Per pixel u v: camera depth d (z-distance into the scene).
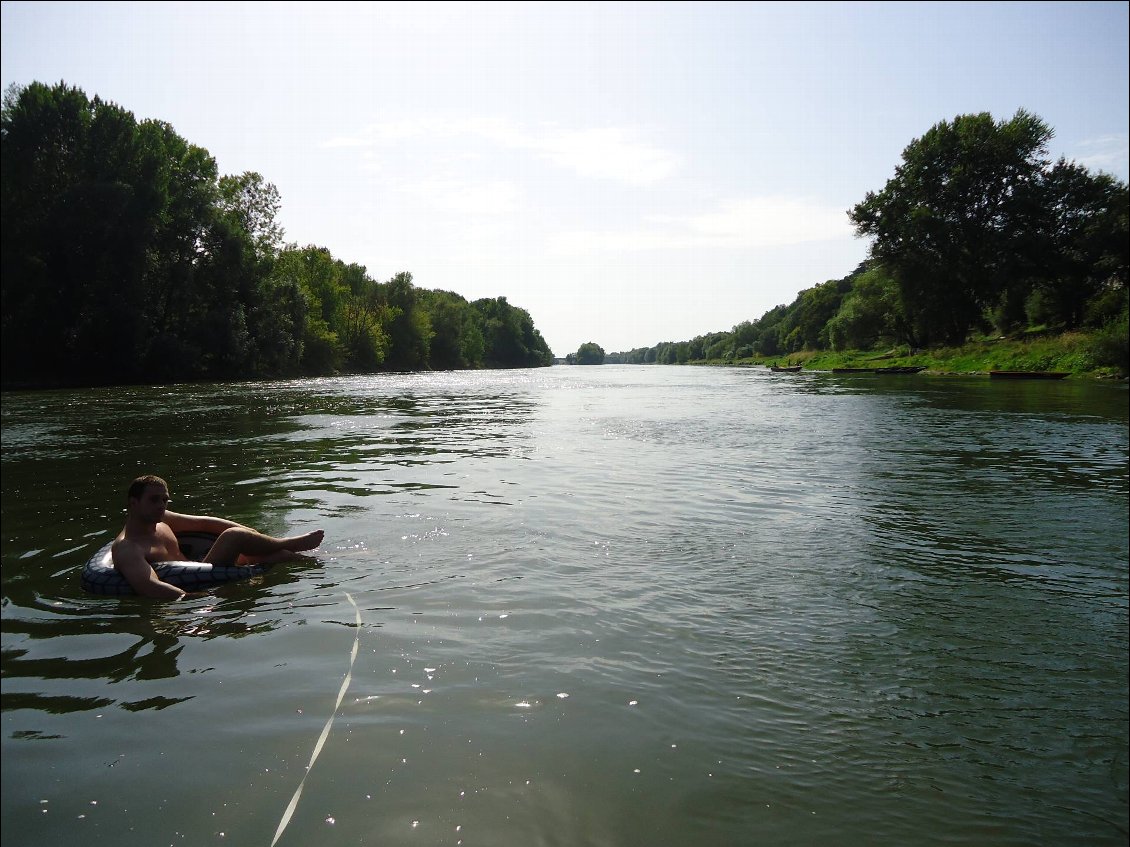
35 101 39.53
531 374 73.25
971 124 53.78
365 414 19.55
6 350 38.12
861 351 78.50
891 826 2.43
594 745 2.81
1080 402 21.52
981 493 7.98
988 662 3.71
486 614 4.18
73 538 6.08
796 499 7.64
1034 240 51.03
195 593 4.61
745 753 2.81
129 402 24.47
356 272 81.12
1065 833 2.45
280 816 2.33
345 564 5.18
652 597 4.52
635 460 10.52
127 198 39.34
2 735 2.82
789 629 4.07
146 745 2.76
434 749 2.74
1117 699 3.35
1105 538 6.09
